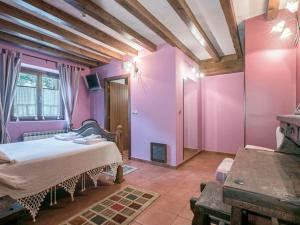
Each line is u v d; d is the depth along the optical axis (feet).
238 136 14.57
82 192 8.09
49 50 12.26
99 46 12.32
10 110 11.15
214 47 12.44
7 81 10.92
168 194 7.96
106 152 8.52
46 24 9.14
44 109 13.64
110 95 15.84
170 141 11.71
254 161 3.67
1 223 3.20
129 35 9.80
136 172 10.75
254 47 8.61
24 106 12.50
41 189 6.01
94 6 7.56
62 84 14.08
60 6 7.80
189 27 8.77
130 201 7.32
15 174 5.50
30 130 12.41
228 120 15.01
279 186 2.47
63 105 14.71
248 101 8.68
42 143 8.78
